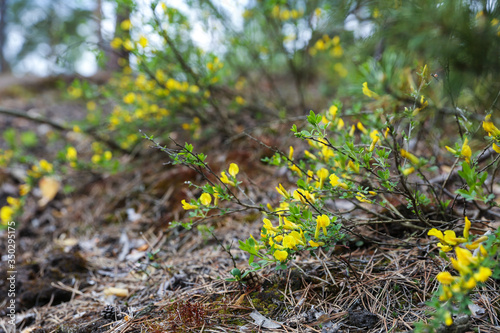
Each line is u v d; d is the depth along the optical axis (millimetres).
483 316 1297
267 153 2965
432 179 2133
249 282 1692
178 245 2355
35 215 3213
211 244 2244
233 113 3594
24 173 3820
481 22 1583
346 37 2941
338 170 1671
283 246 1402
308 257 1809
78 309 1880
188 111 3359
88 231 2818
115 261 2354
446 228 1591
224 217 2463
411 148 2492
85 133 3377
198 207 1560
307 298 1555
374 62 2471
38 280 2139
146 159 3529
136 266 2096
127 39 2654
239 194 2643
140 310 1683
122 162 3631
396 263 1679
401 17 1878
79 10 3133
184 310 1534
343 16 2467
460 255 1032
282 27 3305
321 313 1452
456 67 1768
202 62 2980
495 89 1813
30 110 5711
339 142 1857
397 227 1908
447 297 1023
